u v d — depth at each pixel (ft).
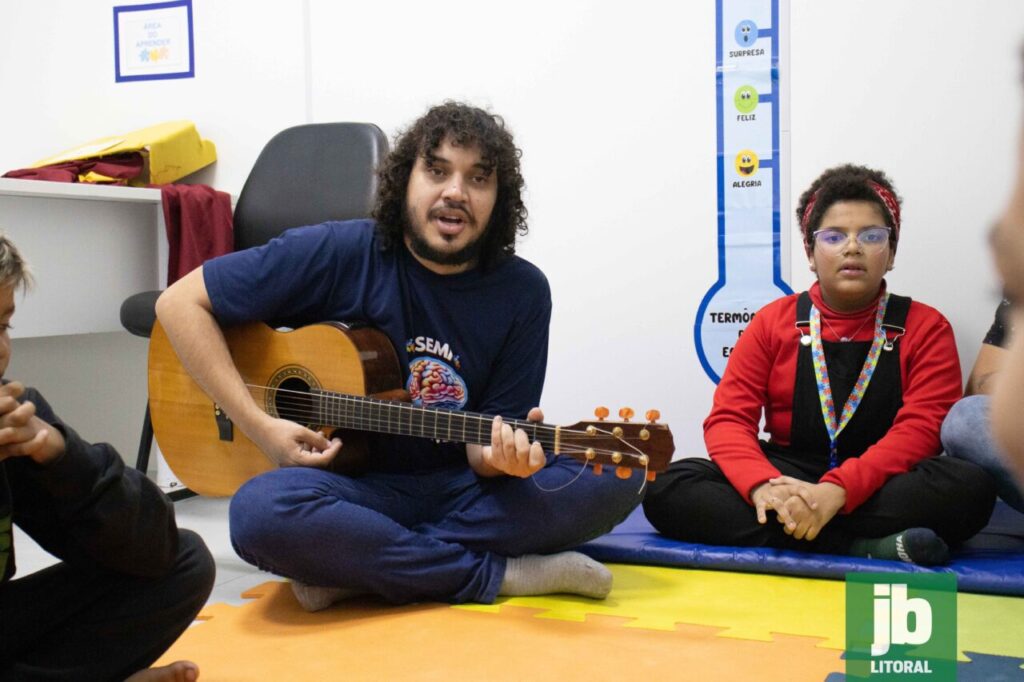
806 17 8.75
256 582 6.68
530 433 5.67
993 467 6.54
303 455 6.04
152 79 11.06
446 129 6.13
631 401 9.53
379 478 6.35
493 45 9.79
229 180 10.85
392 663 4.93
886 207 7.09
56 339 11.05
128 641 4.08
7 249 3.36
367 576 5.78
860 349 7.11
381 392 6.29
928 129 8.45
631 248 9.45
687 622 5.54
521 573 6.07
